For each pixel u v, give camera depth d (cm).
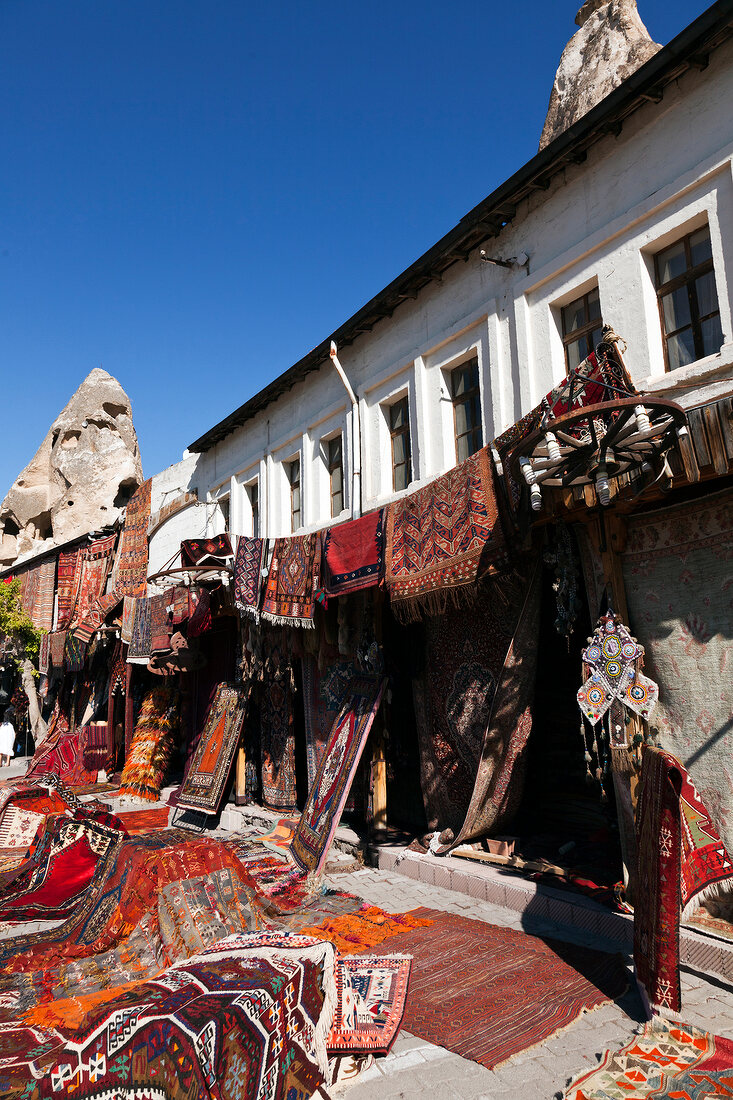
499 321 732
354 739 741
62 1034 350
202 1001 282
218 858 511
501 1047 332
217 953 340
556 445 393
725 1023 349
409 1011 374
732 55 526
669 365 575
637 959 374
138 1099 261
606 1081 289
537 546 563
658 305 587
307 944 339
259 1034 276
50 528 2423
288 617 731
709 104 540
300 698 942
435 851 656
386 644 795
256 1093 266
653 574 480
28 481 2427
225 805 1016
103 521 2180
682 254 575
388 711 807
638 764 451
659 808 360
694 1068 295
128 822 1028
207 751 1040
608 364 436
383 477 907
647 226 584
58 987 425
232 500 1274
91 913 521
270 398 1157
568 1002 371
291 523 1127
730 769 432
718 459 414
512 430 526
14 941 507
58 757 1530
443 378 816
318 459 1046
